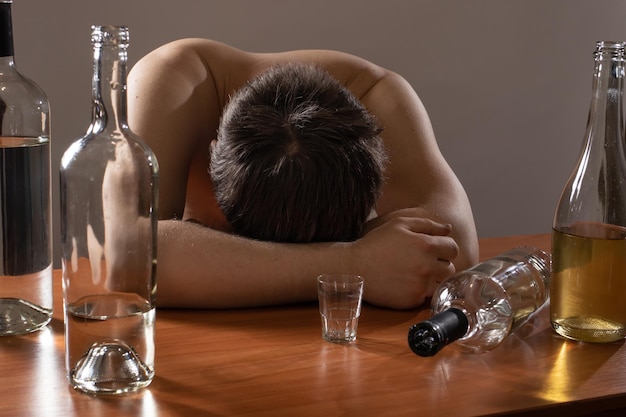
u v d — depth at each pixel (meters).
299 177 1.10
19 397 0.81
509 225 2.89
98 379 0.82
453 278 0.98
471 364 0.92
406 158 1.45
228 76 1.53
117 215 0.82
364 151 1.13
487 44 2.70
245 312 1.10
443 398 0.82
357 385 0.85
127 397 0.81
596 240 0.97
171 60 1.44
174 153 1.35
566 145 2.91
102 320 0.82
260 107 1.15
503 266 1.01
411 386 0.85
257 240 1.15
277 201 1.12
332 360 0.92
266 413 0.78
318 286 1.00
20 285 0.99
